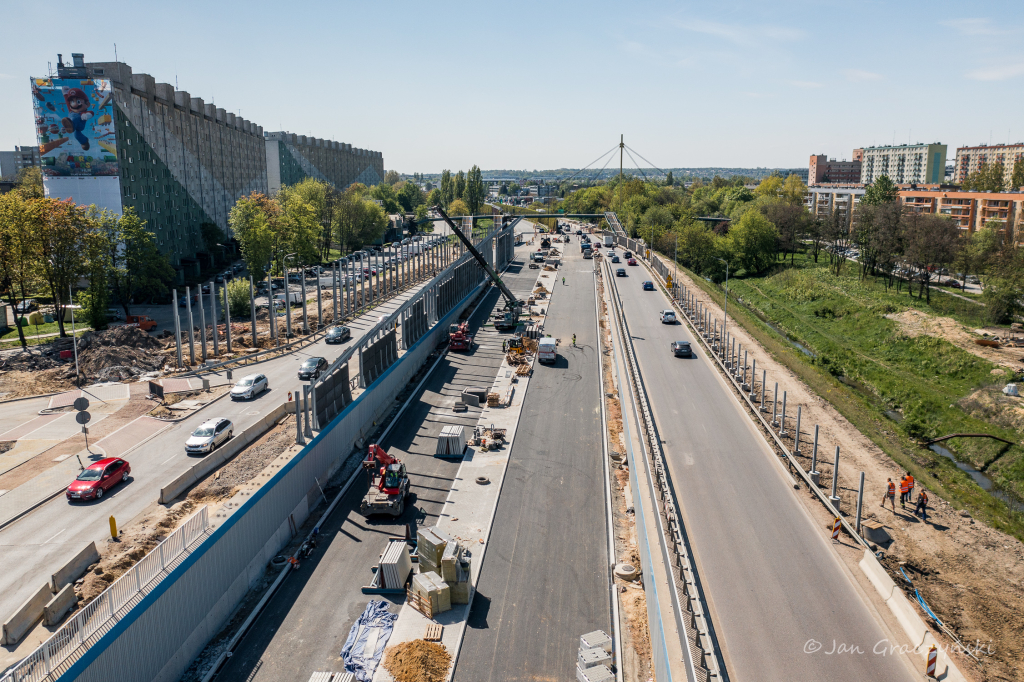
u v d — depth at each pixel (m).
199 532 31.25
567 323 94.69
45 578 29.72
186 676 28.84
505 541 38.84
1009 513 46.72
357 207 169.50
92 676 23.94
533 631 31.14
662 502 37.91
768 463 45.53
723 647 27.08
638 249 162.88
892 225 129.25
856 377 80.25
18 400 54.41
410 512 42.75
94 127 95.69
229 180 153.50
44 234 72.81
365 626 31.50
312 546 38.59
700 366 69.00
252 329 75.81
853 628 28.50
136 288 96.38
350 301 100.31
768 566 33.06
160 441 45.81
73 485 37.03
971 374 78.25
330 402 48.59
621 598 33.25
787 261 166.25
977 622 32.28
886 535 37.97
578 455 51.09
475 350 81.38
